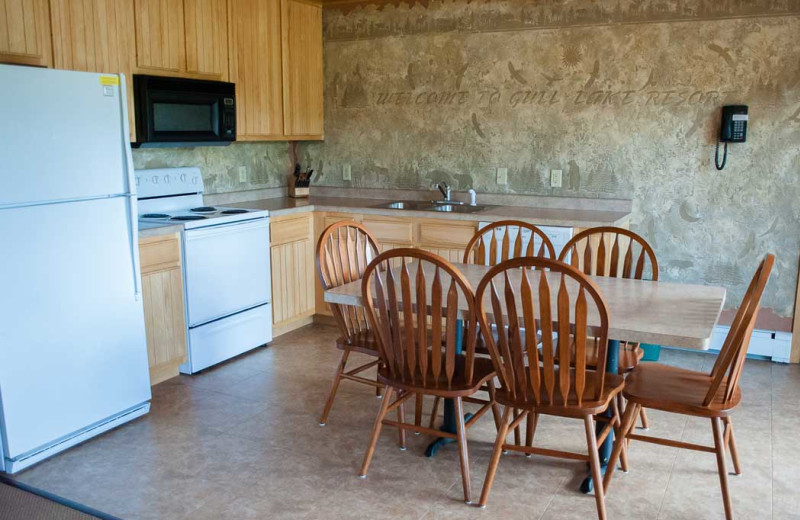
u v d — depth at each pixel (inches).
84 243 117.0
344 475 108.8
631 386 98.7
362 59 203.0
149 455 116.0
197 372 156.1
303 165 217.6
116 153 121.5
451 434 103.1
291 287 184.2
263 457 115.2
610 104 173.6
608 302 101.4
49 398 113.8
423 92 195.9
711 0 159.8
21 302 108.0
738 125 158.4
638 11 167.0
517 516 96.7
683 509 98.2
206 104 163.6
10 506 99.6
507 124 186.4
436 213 172.9
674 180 170.1
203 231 152.5
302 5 195.9
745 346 90.9
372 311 102.7
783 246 162.2
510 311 90.0
